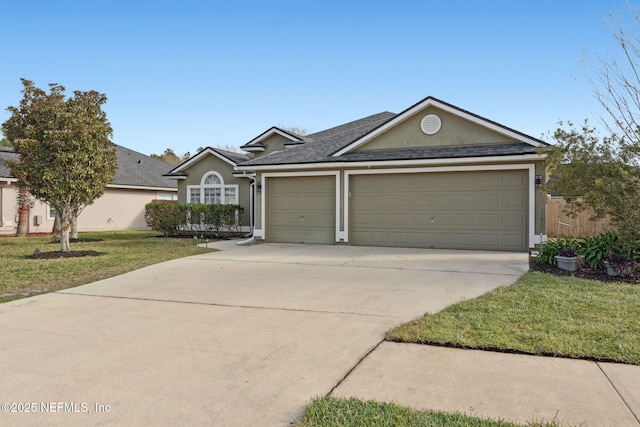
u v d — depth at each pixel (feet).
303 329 16.66
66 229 39.50
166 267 31.45
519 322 16.39
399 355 13.75
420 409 10.22
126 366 13.25
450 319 16.99
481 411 10.07
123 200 80.18
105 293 23.31
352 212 44.14
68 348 14.89
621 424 9.45
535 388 11.23
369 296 21.81
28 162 37.27
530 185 37.04
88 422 9.96
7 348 14.93
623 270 25.38
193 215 57.52
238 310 19.61
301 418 10.03
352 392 11.24
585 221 57.93
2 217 63.00
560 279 24.94
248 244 46.19
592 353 13.17
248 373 12.61
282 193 47.42
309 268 30.45
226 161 62.08
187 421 9.98
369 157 42.50
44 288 24.62
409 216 41.98
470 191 39.65
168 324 17.58
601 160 28.32
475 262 31.94
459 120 41.42
